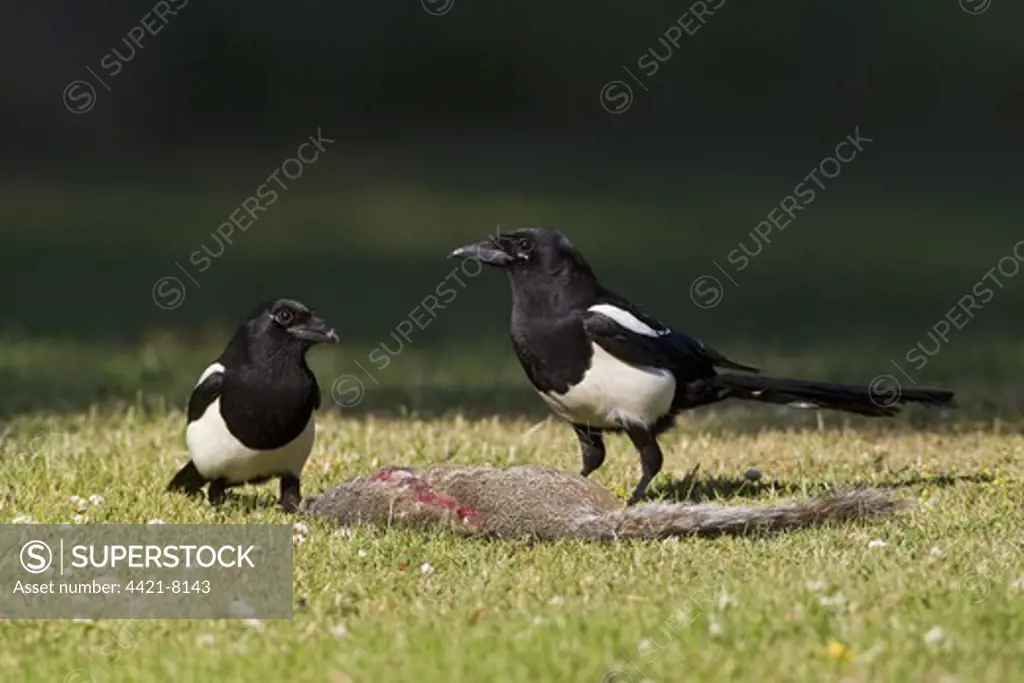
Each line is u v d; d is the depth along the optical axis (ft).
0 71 111.75
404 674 21.53
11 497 32.19
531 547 28.91
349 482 30.78
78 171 108.88
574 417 33.32
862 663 21.57
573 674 21.39
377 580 26.53
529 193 102.42
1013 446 39.37
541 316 32.48
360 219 95.45
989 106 117.60
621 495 33.81
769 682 21.04
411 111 120.06
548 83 121.08
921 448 39.19
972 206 99.14
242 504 32.53
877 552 27.50
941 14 122.21
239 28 118.52
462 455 37.29
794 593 24.36
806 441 39.99
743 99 120.16
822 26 121.80
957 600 24.23
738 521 28.91
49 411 44.68
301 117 118.52
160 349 59.52
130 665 22.89
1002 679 20.79
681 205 98.48
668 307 70.74
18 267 80.84
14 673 22.68
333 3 122.11
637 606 24.39
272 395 30.66
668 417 33.60
